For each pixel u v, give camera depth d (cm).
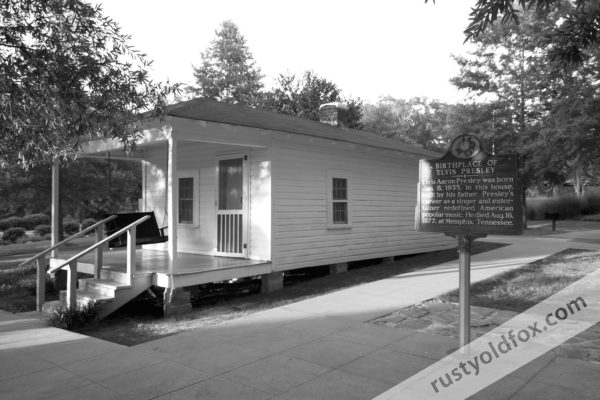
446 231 508
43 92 587
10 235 2619
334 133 1251
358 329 632
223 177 1068
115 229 968
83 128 655
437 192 517
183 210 1159
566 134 1656
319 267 1188
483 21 560
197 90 4366
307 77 3659
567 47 651
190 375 479
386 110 5744
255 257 999
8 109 562
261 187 996
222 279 880
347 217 1178
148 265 916
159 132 842
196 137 853
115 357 543
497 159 484
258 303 855
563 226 2778
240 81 4425
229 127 885
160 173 1205
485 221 488
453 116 2700
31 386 463
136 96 655
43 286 829
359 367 489
